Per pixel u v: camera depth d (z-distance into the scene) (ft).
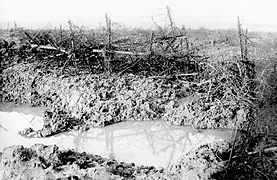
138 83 36.81
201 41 52.95
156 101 34.71
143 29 52.80
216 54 43.88
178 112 33.24
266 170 23.02
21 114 35.96
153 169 24.48
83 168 23.56
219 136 30.40
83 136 31.17
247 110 31.58
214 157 23.63
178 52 41.78
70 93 36.22
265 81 32.01
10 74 40.91
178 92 35.83
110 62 40.11
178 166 23.34
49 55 43.19
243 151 24.26
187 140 30.07
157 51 40.27
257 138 26.71
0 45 45.80
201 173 21.88
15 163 23.34
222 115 32.17
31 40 46.09
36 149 24.91
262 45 45.88
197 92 35.40
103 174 22.12
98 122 33.01
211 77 35.81
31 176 22.44
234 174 22.66
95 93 35.27
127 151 28.50
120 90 35.91
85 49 40.47
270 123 28.04
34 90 38.96
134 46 42.06
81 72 39.60
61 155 24.53
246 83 32.73
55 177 22.02
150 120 33.65
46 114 33.06
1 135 31.42
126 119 33.73
